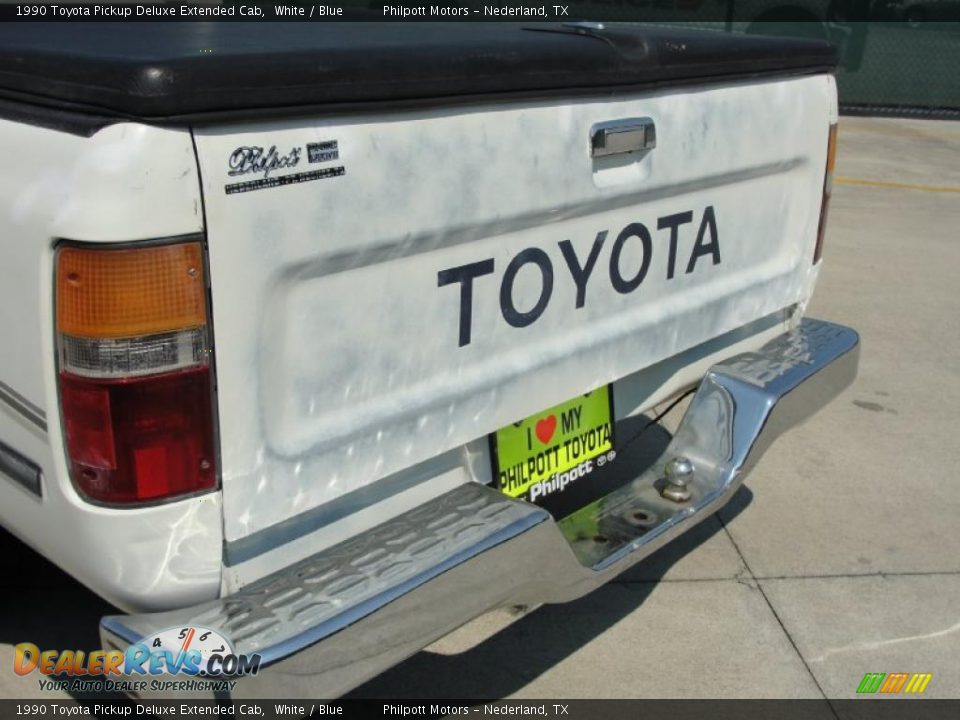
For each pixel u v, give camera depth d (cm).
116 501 180
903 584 342
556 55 222
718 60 266
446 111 206
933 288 668
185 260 172
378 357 209
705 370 312
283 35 253
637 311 272
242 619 185
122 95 164
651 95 252
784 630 314
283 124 179
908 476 419
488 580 214
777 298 320
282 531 202
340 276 197
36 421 187
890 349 561
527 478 259
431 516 221
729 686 287
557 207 234
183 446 181
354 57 186
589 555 248
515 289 235
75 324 172
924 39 1362
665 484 284
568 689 283
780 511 387
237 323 181
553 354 248
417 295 213
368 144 192
